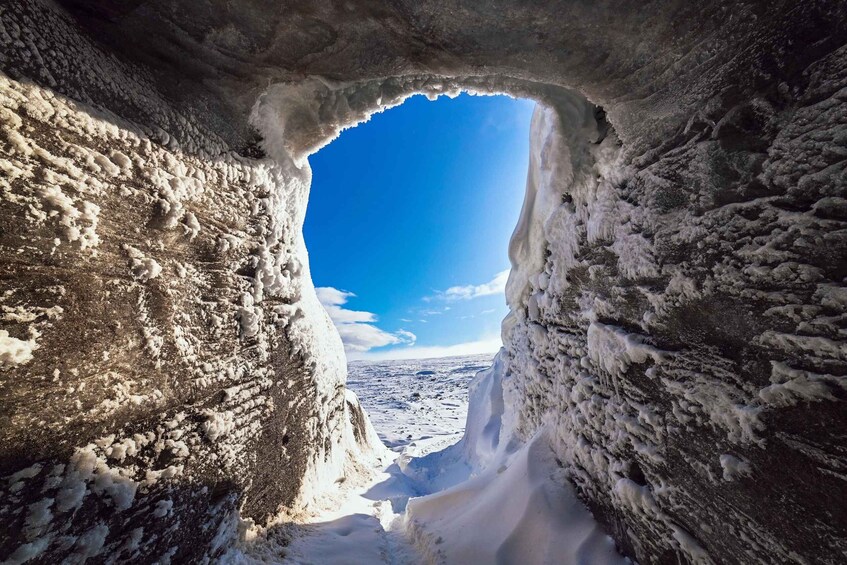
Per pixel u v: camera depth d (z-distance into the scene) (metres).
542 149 3.91
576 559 2.18
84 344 1.34
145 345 1.62
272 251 2.84
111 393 1.44
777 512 1.34
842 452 1.16
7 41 1.17
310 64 2.18
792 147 1.36
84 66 1.46
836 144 1.23
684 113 1.83
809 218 1.29
